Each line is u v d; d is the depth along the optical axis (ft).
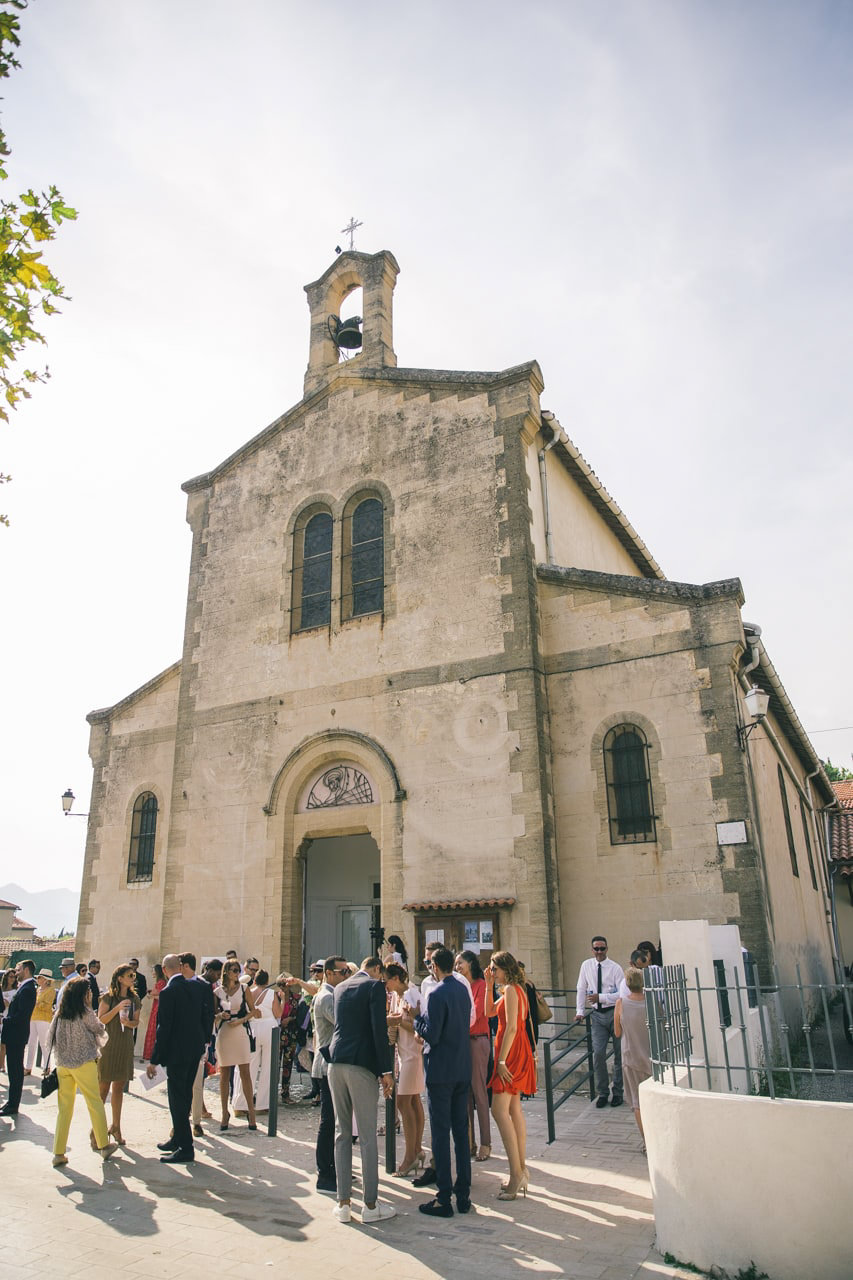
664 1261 19.49
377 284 64.75
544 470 55.67
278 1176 27.14
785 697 53.93
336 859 63.36
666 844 44.24
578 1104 36.29
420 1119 27.81
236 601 62.13
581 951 44.75
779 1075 36.52
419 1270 19.39
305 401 63.21
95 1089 29.43
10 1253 20.65
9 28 18.66
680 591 46.96
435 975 24.90
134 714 66.18
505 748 48.11
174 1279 19.04
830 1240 17.83
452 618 52.13
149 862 61.82
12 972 50.67
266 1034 36.47
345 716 54.24
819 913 70.74
